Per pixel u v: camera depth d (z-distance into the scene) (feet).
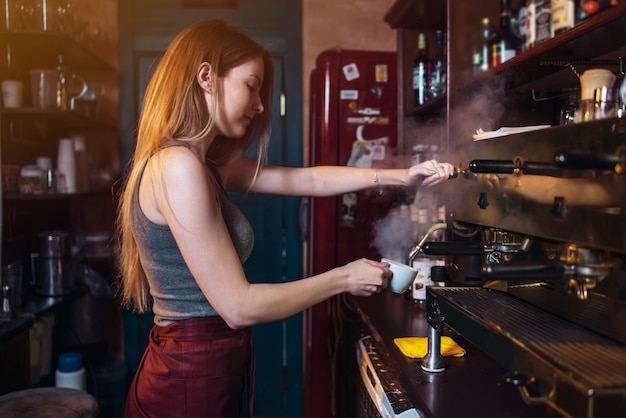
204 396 4.16
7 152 7.86
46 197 7.41
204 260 3.78
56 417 5.10
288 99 10.01
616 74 4.33
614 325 2.93
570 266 2.89
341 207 8.55
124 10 9.71
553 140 3.03
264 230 10.21
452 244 3.90
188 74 4.04
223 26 4.25
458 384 3.79
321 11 10.00
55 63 8.77
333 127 8.52
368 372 5.01
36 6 7.32
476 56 5.74
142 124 4.17
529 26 4.98
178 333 4.19
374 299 6.46
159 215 3.99
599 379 2.35
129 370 10.00
